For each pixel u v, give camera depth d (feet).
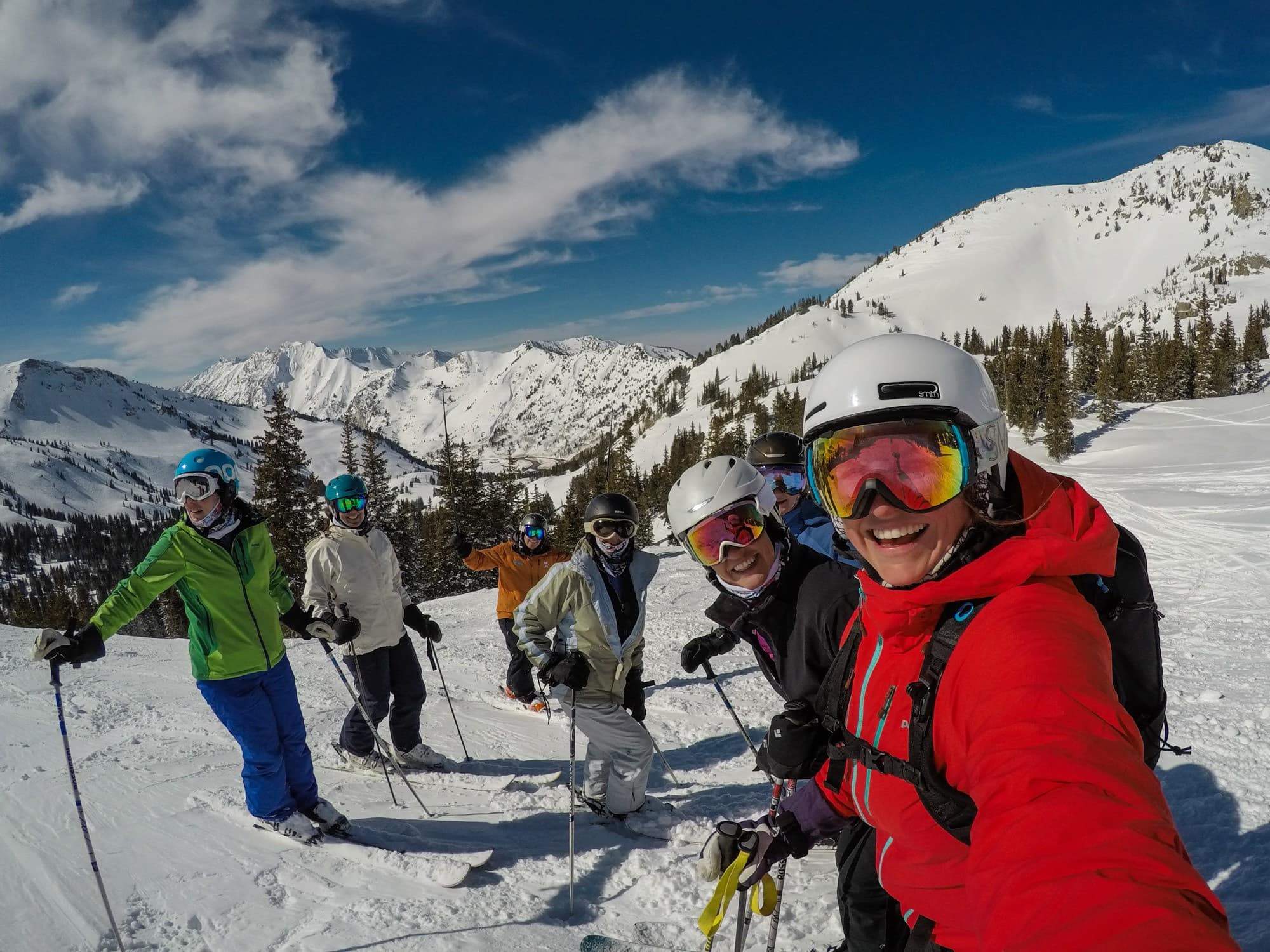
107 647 31.89
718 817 12.73
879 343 4.02
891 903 5.90
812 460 4.17
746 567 8.36
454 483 125.08
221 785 14.40
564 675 11.96
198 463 11.63
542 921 9.80
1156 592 29.73
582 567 12.75
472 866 11.21
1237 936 7.52
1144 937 2.25
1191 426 166.50
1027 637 3.26
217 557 11.78
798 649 8.36
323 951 9.16
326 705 21.15
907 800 4.17
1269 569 31.99
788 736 5.87
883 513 3.81
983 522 3.84
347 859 11.56
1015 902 2.58
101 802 13.71
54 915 10.03
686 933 9.35
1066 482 4.29
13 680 24.49
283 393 98.22
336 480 15.61
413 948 9.12
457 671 25.70
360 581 15.34
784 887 10.22
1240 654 18.78
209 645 11.78
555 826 12.96
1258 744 12.20
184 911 10.15
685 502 8.44
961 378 3.82
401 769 14.06
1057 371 218.59
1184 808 10.52
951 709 3.56
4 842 12.10
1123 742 2.90
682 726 18.57
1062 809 2.67
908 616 3.89
